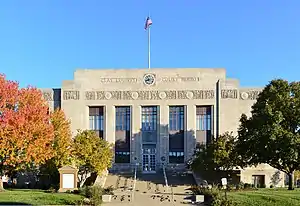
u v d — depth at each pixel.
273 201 41.16
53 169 61.59
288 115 53.47
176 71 80.94
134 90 81.06
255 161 55.50
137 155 80.00
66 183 51.56
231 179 67.38
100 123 81.50
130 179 69.50
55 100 81.81
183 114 80.88
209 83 80.62
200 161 65.19
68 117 80.25
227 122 79.50
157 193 57.00
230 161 61.41
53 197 42.97
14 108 52.94
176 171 77.56
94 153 63.59
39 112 52.72
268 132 52.00
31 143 50.56
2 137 48.88
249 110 79.75
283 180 74.88
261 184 73.00
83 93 81.19
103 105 80.88
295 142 50.56
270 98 55.06
